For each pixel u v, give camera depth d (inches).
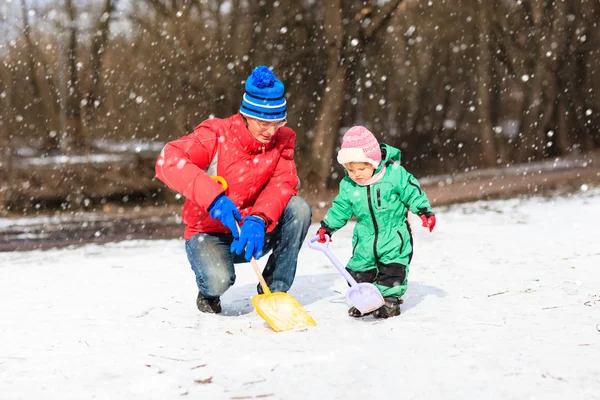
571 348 154.3
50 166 983.0
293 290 239.6
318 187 937.5
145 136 1079.0
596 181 856.3
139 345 171.0
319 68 984.3
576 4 1298.0
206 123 198.4
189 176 183.5
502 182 949.8
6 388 141.5
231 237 203.6
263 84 189.0
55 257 383.9
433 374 139.0
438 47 1365.7
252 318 197.8
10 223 765.3
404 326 179.3
